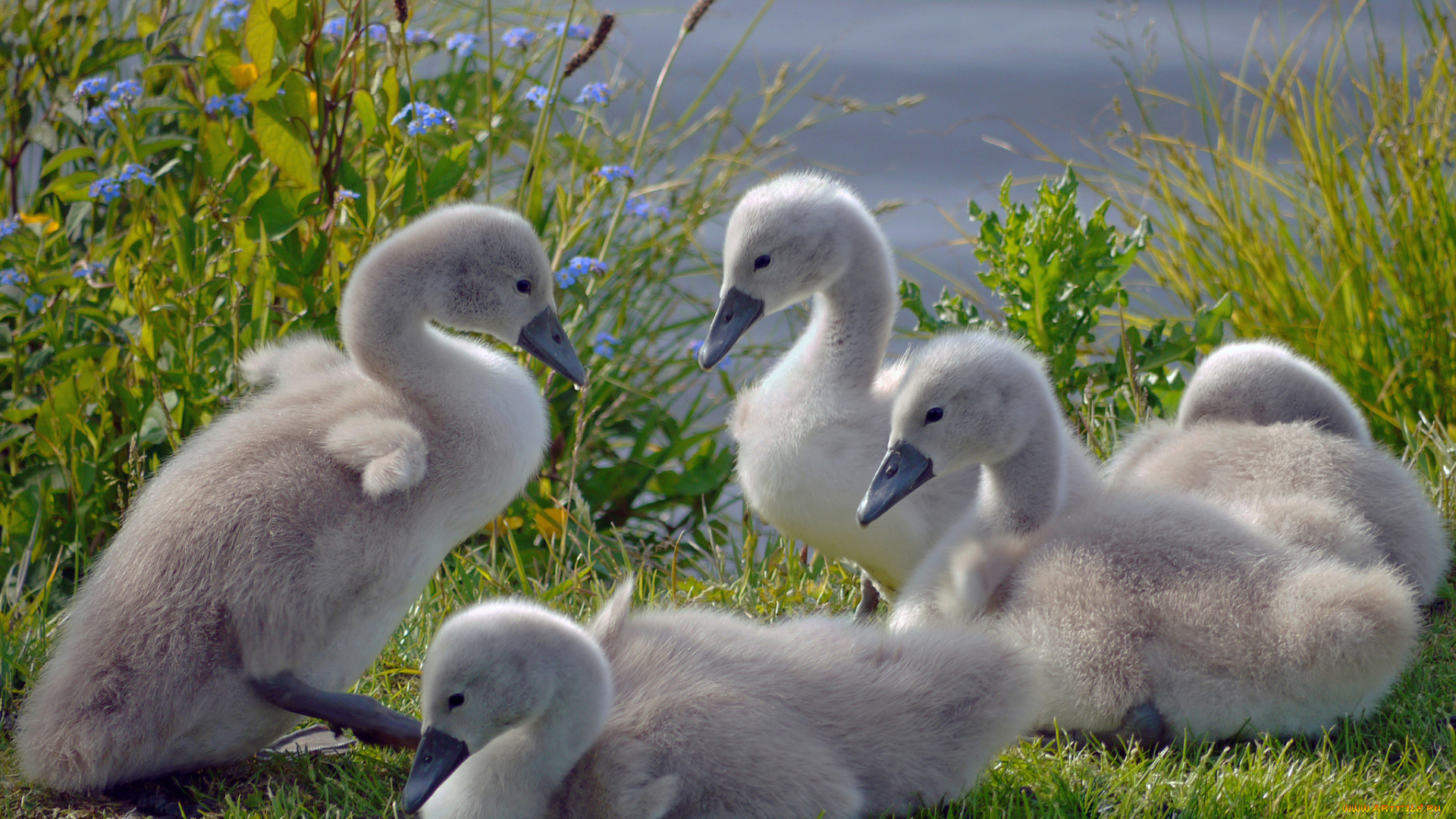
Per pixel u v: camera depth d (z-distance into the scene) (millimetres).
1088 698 6660
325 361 7441
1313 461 8297
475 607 5867
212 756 6270
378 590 6266
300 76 10836
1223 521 7062
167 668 5883
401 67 13805
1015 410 7352
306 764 6621
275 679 6051
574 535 10156
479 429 6633
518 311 7242
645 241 13914
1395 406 12555
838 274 8422
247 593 5922
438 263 6973
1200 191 14164
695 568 11102
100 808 6117
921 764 5941
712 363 8477
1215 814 5977
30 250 10555
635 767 5488
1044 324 11125
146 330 9898
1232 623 6480
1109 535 6961
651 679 5965
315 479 6141
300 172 10609
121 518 9320
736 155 14766
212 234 10867
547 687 5508
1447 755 6684
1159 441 9297
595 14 16000
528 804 5680
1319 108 13836
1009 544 7164
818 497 8164
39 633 7824
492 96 12461
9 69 12445
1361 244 13008
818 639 6320
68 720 5906
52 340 9992
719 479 12117
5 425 10258
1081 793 6129
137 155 10781
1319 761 6500
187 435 9906
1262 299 13406
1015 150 16703
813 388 8305
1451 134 13164
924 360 7434
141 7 13648
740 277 8578
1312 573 6523
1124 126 15039
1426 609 8555
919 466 7387
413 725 6004
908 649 6234
